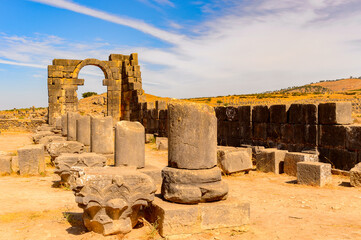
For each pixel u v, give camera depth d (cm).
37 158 1071
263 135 1319
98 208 504
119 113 3106
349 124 1061
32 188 884
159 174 836
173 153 570
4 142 2275
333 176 988
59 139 1564
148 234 521
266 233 537
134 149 850
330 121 1048
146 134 2188
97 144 1155
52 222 596
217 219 540
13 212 659
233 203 552
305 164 889
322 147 1082
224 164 1033
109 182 510
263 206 691
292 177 1001
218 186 560
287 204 704
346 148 1005
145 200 531
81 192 500
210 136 577
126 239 501
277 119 1248
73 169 571
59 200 762
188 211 523
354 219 603
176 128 568
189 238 514
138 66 2930
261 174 1057
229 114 1499
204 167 566
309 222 588
